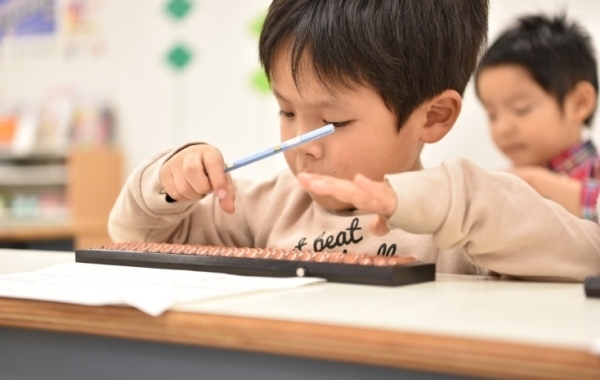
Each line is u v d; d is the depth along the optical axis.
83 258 0.81
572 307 0.52
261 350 0.47
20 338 0.60
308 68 0.79
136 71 3.68
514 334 0.42
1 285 0.61
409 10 0.82
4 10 3.98
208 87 3.50
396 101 0.81
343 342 0.44
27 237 1.85
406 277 0.64
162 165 0.89
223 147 3.47
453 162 0.68
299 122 0.82
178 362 0.52
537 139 1.77
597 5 2.57
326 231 0.90
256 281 0.62
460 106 0.88
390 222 0.63
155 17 3.62
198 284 0.60
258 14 3.38
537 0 2.66
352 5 0.80
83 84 3.81
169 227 0.98
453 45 0.87
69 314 0.54
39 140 3.74
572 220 0.73
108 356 0.55
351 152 0.80
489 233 0.68
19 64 3.96
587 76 1.80
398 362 0.42
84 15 3.80
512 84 1.75
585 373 0.38
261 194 1.03
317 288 0.61
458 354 0.41
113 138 3.73
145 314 0.51
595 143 2.45
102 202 3.63
